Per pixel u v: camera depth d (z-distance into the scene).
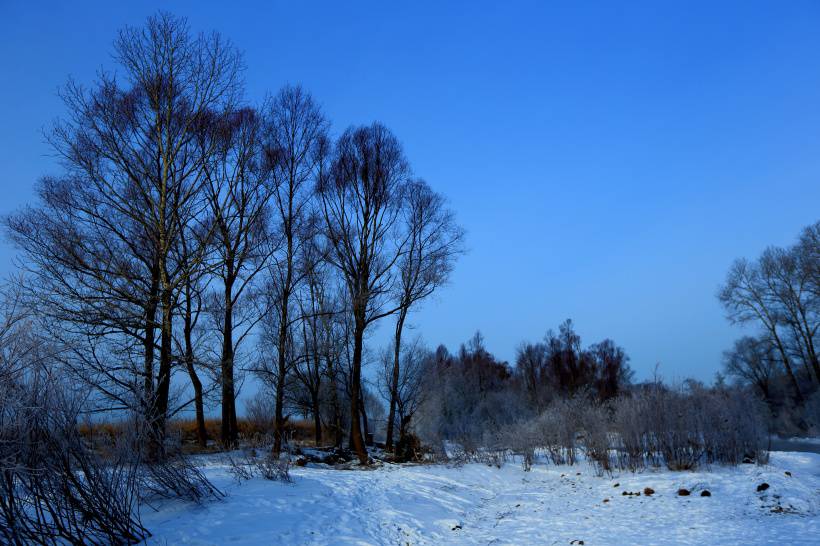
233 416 23.34
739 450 18.56
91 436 8.77
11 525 7.04
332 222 25.95
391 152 26.59
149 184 18.70
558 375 56.22
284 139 23.64
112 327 17.08
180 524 9.71
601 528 11.44
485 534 11.50
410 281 27.59
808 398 45.47
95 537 8.27
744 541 9.41
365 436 32.66
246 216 21.83
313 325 29.81
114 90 18.67
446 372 47.19
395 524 11.70
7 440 6.94
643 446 19.47
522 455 24.72
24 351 7.86
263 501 11.98
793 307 48.06
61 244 17.06
